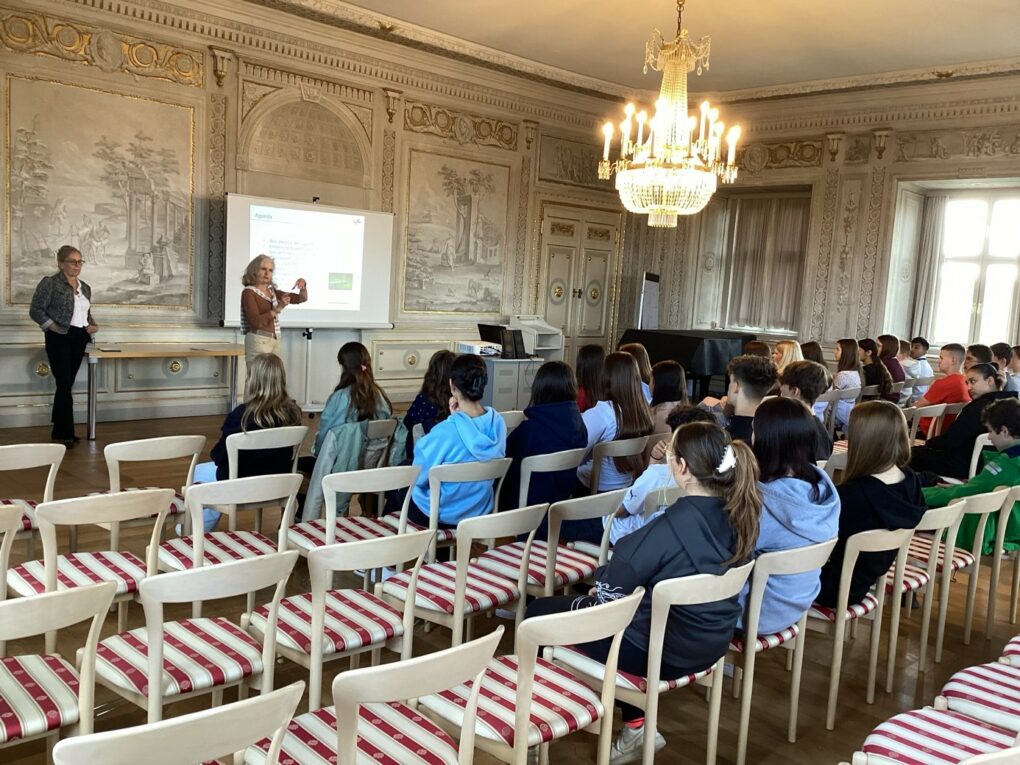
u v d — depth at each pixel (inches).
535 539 140.6
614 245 456.8
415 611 107.3
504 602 110.3
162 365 300.0
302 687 58.5
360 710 76.4
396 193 362.3
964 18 282.7
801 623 108.3
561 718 79.4
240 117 309.9
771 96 394.9
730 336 394.3
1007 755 53.2
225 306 307.1
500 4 296.4
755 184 426.9
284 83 320.5
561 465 139.7
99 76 274.8
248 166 314.2
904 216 391.2
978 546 140.3
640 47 340.2
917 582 126.4
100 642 87.6
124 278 288.4
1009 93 346.6
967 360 251.4
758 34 314.3
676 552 87.1
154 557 106.6
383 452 161.0
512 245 410.3
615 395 155.2
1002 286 385.7
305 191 332.2
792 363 168.6
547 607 100.0
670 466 91.4
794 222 445.1
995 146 352.8
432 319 384.5
